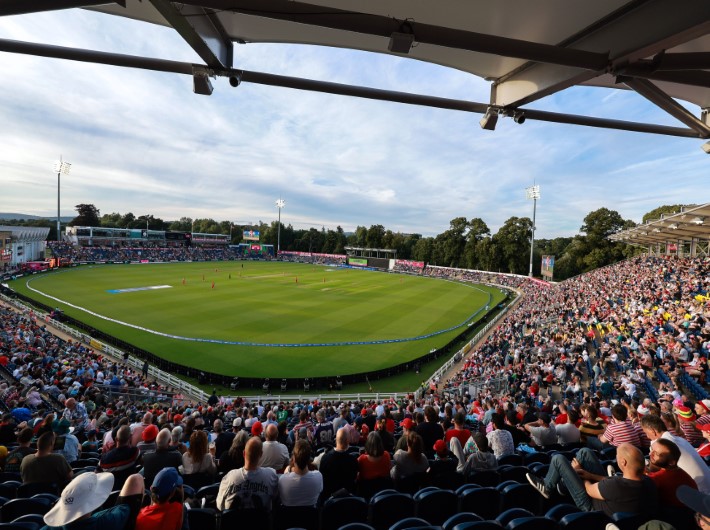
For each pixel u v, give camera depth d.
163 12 3.55
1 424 8.23
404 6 4.36
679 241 40.66
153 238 103.25
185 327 30.59
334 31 4.85
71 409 11.26
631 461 3.71
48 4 3.24
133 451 5.92
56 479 5.39
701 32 3.28
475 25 4.64
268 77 4.90
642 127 5.60
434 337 31.28
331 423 9.34
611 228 70.38
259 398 19.22
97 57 4.54
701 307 22.12
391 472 5.65
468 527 3.32
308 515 4.48
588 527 3.68
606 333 23.45
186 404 17.34
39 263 60.22
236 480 4.38
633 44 3.75
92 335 28.28
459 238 93.00
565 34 4.48
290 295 47.34
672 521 3.73
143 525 3.42
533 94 5.02
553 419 10.10
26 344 21.59
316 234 134.00
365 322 34.88
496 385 18.95
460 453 6.41
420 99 5.37
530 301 45.94
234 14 4.43
